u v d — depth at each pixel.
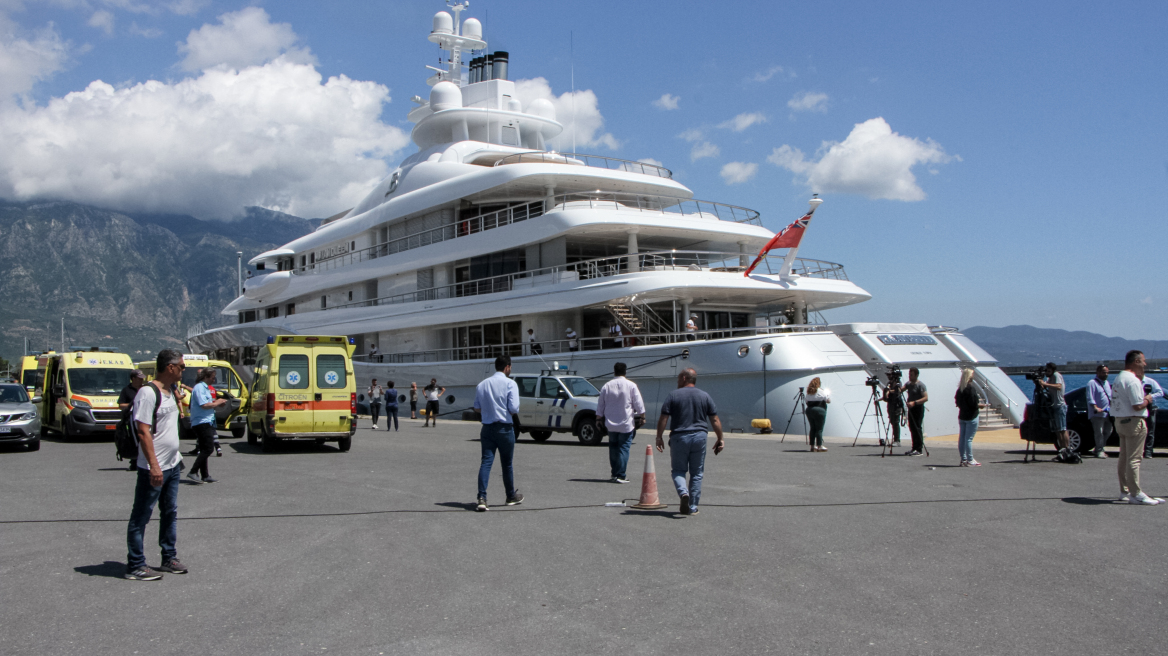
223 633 4.97
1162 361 66.94
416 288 31.81
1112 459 14.59
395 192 33.56
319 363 17.12
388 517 8.84
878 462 14.76
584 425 19.45
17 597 5.74
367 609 5.46
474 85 35.59
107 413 20.41
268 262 41.72
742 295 26.05
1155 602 5.62
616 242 27.84
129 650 4.67
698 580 6.20
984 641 4.81
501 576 6.32
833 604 5.57
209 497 10.41
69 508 9.57
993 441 20.64
